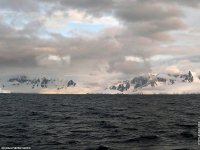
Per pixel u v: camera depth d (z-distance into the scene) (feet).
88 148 128.98
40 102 558.15
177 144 137.49
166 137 154.71
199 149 126.93
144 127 192.95
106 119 244.22
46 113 298.97
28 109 356.79
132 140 147.02
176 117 263.08
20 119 238.27
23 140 145.89
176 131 174.81
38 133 166.61
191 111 338.95
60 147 131.03
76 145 135.23
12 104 469.98
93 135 161.38
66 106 434.30
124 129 183.52
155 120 237.04
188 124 209.87
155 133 167.32
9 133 165.37
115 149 127.13
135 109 375.66
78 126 197.67
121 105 479.00
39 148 129.18
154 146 133.39
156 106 449.89
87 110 349.41
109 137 155.33
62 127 192.34
